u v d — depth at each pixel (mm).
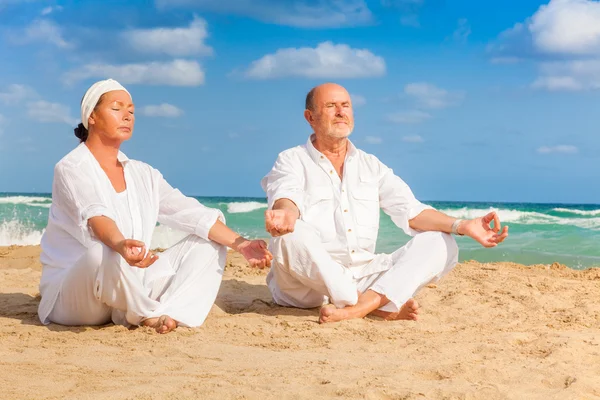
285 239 4660
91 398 2746
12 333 4219
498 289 6344
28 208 26094
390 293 4773
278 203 4707
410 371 3285
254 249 4559
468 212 30266
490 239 4793
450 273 7637
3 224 19203
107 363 3420
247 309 5312
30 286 6621
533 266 9070
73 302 4355
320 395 2828
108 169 4500
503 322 4824
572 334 4211
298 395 2799
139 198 4594
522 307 5473
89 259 4121
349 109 4957
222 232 4625
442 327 4566
